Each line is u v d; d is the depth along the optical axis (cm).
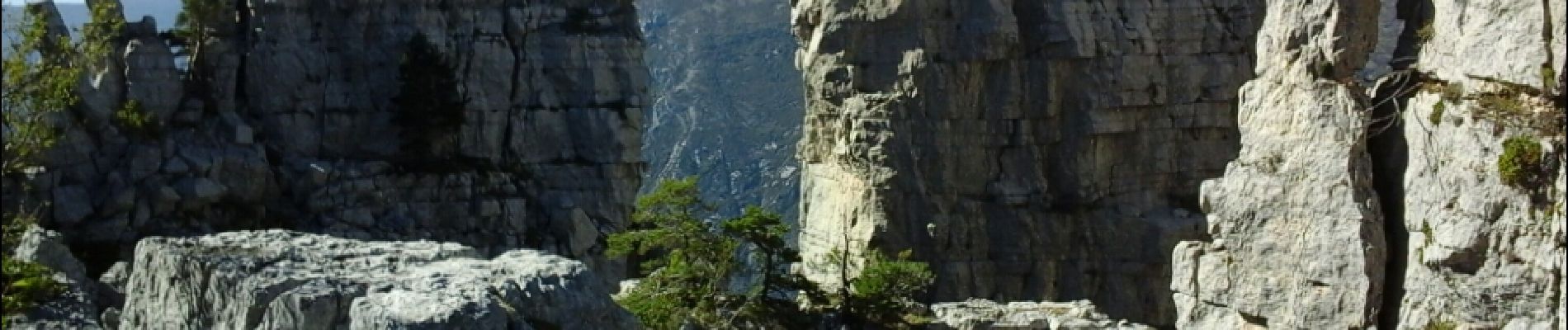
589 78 6662
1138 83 6150
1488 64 2655
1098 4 6172
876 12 6325
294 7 6600
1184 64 6206
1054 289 6203
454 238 6425
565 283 2647
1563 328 2516
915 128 6244
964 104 6206
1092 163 6162
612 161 6625
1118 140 6212
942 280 6212
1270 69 3050
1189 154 6234
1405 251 2872
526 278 2608
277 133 6538
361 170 6425
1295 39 2991
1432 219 2747
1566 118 2520
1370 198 2875
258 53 6556
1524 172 2575
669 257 5128
